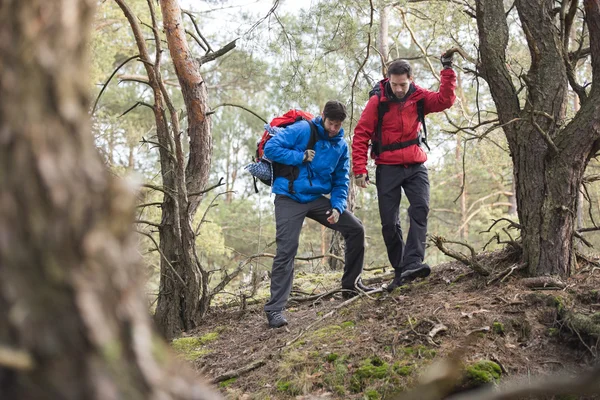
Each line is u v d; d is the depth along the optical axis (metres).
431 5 9.27
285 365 3.89
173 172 5.92
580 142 4.17
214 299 7.14
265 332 4.83
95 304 1.20
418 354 3.60
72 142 1.24
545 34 4.38
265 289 7.29
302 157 4.68
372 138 4.82
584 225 12.13
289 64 7.89
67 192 1.20
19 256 1.15
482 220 17.23
